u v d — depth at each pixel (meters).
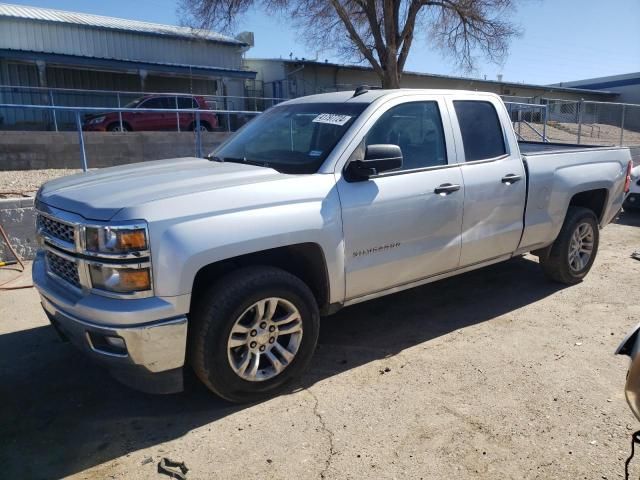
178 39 24.69
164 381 3.07
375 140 3.82
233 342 3.16
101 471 2.76
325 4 21.23
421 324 4.60
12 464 2.82
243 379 3.24
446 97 4.33
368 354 4.05
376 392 3.48
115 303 2.86
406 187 3.86
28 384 3.66
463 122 4.39
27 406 3.38
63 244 3.10
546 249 5.32
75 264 3.07
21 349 4.18
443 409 3.27
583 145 6.17
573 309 4.88
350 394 3.47
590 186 5.29
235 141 4.48
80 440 3.03
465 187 4.21
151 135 15.08
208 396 3.47
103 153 14.48
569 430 3.04
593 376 3.64
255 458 2.85
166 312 2.88
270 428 3.11
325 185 3.49
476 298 5.20
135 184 3.25
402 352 4.07
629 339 2.23
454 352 4.04
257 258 3.50
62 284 3.26
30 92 19.81
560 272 5.34
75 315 3.03
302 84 26.77
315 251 3.49
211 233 2.99
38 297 5.32
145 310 2.83
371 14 20.84
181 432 3.09
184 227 2.92
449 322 4.63
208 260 2.98
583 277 5.59
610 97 38.56
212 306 3.07
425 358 3.96
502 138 4.65
